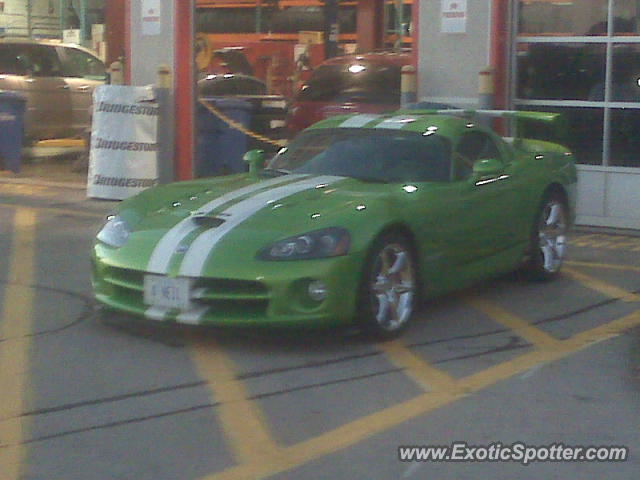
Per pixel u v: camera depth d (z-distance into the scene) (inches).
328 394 234.1
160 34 525.0
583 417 220.2
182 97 519.2
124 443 204.7
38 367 253.0
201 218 272.2
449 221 293.3
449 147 308.7
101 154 510.3
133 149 508.7
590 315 309.3
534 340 281.0
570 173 360.2
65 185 561.6
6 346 270.8
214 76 596.7
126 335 281.3
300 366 254.7
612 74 437.1
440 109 358.9
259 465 194.1
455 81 462.3
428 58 467.5
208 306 260.2
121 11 662.5
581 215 450.6
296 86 647.8
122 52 663.8
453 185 299.9
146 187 512.1
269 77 662.5
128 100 506.3
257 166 324.2
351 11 669.9
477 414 221.6
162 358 260.7
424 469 192.5
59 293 328.5
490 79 444.5
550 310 314.8
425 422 216.8
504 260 326.0
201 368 252.7
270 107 573.9
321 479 187.9
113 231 282.2
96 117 510.9
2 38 705.0
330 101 559.2
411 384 241.4
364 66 561.3
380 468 193.0
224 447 202.7
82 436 208.4
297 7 676.1
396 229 273.3
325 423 216.1
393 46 647.8
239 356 262.5
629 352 270.1
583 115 445.7
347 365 255.4
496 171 306.8
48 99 687.1
